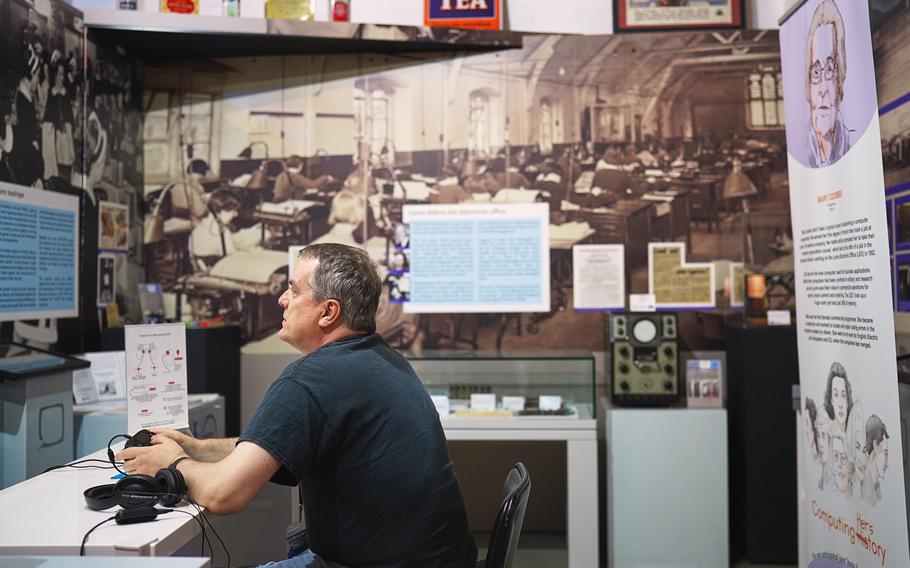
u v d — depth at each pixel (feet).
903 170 6.82
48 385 8.61
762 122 12.51
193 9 12.01
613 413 10.98
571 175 12.71
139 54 12.67
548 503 12.62
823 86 7.33
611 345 11.22
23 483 6.29
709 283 12.51
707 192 12.57
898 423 6.19
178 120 12.98
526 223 12.73
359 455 5.29
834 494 7.36
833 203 7.21
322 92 12.89
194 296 12.93
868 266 6.59
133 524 5.11
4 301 9.20
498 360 11.24
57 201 10.35
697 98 12.60
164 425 7.04
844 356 7.07
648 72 12.66
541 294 12.69
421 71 12.84
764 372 11.13
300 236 12.88
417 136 12.83
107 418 9.53
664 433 10.94
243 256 12.92
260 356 12.85
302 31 11.66
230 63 12.93
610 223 12.66
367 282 5.93
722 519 10.85
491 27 12.42
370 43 12.21
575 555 10.66
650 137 12.64
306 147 12.89
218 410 10.73
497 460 12.64
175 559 4.44
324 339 5.88
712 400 11.24
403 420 5.41
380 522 5.28
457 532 5.52
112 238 11.84
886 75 7.04
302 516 6.95
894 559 6.28
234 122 12.94
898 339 6.96
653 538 10.90
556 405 11.06
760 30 12.55
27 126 9.70
